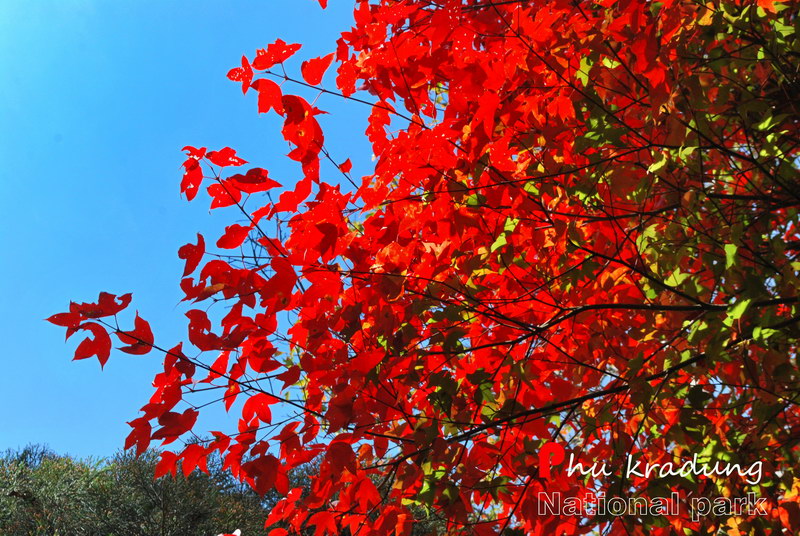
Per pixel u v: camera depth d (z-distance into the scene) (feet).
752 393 7.72
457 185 7.89
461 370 9.00
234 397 7.84
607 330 8.61
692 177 7.64
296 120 7.63
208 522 33.35
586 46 7.24
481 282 9.02
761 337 6.31
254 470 7.74
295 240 7.86
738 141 8.75
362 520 8.64
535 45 7.36
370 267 8.03
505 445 8.41
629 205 8.05
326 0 7.92
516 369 7.89
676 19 6.44
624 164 7.36
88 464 36.45
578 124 7.69
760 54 7.06
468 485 7.99
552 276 8.71
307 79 7.63
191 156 7.59
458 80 7.18
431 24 7.01
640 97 7.54
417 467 7.85
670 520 8.44
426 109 8.38
